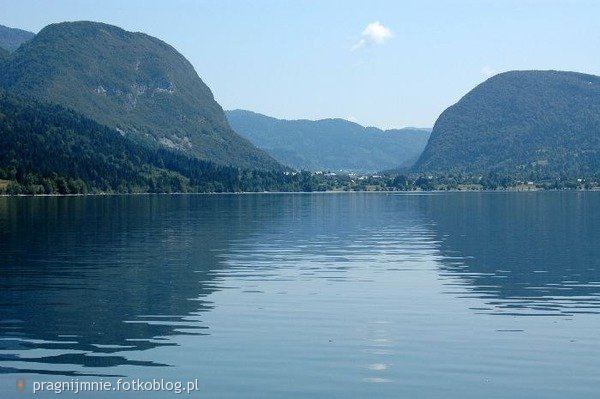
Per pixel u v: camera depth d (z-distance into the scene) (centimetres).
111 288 5488
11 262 7100
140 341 3816
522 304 4850
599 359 3497
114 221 13725
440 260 7331
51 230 11312
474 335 3959
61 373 3284
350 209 19775
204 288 5509
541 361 3472
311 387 3116
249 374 3278
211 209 19438
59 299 5006
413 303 4891
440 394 3031
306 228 12075
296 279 5991
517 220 14050
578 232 10869
